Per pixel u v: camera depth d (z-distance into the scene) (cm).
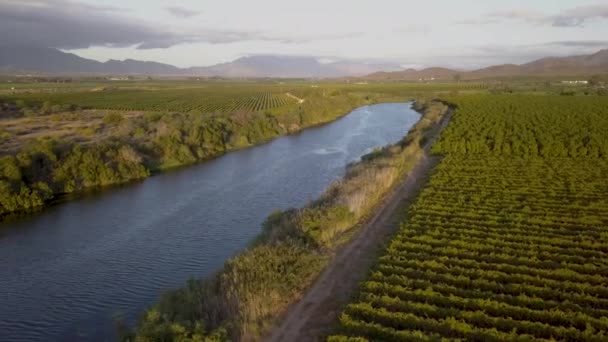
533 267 3136
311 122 12044
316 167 7100
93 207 5309
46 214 5081
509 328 2395
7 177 5262
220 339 2192
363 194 4562
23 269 3762
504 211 4306
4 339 2827
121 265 3816
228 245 4188
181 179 6538
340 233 3919
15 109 12350
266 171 6912
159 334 2175
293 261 3077
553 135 8169
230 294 2658
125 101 15962
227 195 5719
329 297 2888
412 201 4844
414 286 2878
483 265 3125
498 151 7406
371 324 2369
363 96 19625
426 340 2234
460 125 9550
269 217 4216
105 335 2848
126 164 6594
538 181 5438
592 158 6850
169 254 4016
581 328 2400
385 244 3600
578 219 4034
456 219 4091
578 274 2920
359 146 8812
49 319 3044
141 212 5125
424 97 19225
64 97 16912
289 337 2464
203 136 8300
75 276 3634
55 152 6075
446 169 6153
